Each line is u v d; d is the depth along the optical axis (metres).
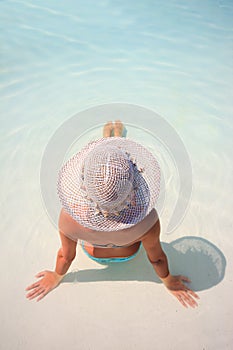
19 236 3.06
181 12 4.11
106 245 2.61
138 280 2.94
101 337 2.80
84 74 3.70
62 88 3.62
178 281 2.92
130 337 2.80
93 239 2.55
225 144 3.38
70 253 2.73
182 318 2.85
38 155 3.31
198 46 3.89
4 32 3.91
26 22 3.98
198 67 3.76
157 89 3.62
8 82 3.64
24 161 3.29
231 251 3.03
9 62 3.74
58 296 2.90
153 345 2.78
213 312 2.86
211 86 3.66
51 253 3.02
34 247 3.03
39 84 3.64
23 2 4.12
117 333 2.81
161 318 2.85
